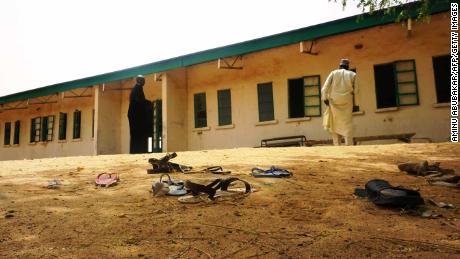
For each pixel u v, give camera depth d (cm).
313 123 1327
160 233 243
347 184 389
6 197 371
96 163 666
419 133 1145
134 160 692
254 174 443
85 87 1817
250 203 317
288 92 1390
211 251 208
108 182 429
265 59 1450
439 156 566
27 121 2217
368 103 1233
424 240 217
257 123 1436
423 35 1166
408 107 1166
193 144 1584
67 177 502
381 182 316
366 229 241
